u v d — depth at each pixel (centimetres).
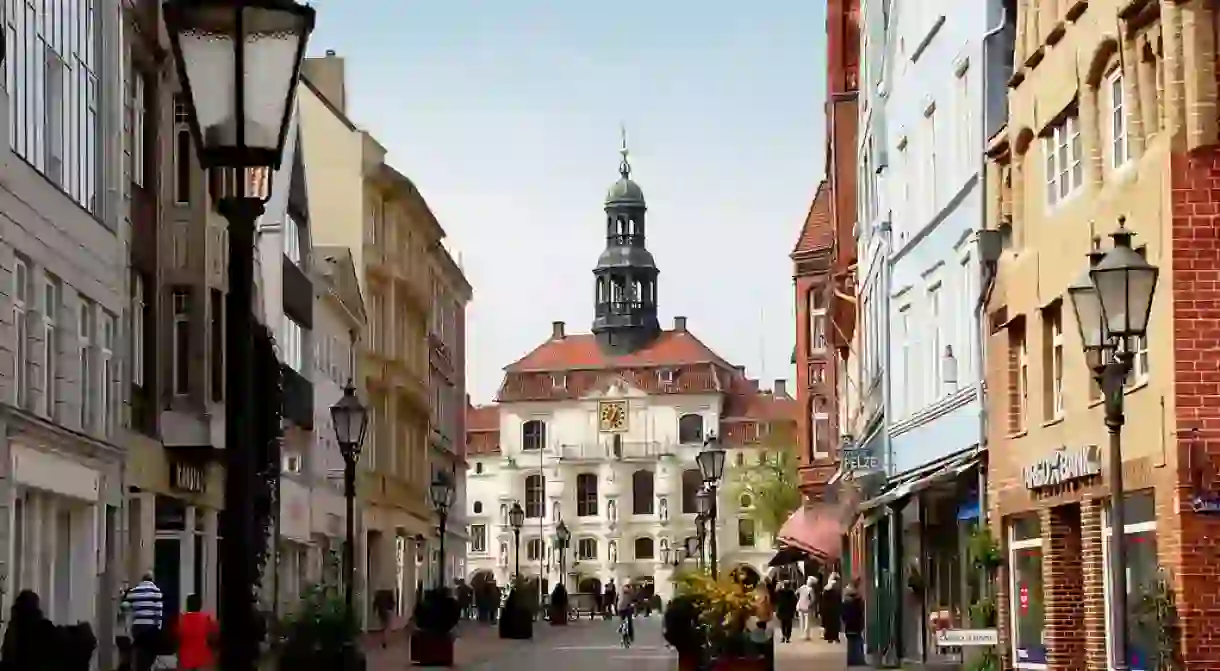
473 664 4244
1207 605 1989
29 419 2788
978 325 3003
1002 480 2828
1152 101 2133
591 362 15662
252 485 1059
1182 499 1994
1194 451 1995
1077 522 2577
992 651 2803
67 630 2205
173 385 3859
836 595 5384
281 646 2778
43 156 2967
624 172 15938
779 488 10769
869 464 4134
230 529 1050
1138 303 1602
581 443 15538
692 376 15400
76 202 3153
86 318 3275
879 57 4156
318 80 7250
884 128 4028
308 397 5431
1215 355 2005
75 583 3225
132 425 3603
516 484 15625
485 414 16200
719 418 15288
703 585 3141
